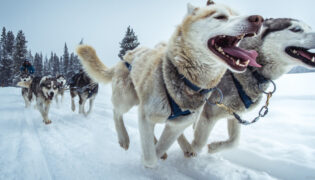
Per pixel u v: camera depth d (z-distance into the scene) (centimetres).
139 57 261
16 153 280
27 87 761
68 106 798
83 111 610
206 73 195
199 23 187
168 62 201
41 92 498
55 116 575
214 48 187
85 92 593
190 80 194
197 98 203
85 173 224
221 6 197
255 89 243
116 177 215
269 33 240
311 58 233
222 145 267
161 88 201
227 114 245
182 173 231
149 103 206
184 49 190
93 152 282
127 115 500
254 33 176
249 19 172
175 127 225
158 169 232
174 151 279
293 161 227
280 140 312
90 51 332
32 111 674
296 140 305
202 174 221
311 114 446
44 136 364
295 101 599
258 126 388
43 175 221
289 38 231
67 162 251
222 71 202
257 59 247
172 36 201
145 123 212
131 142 318
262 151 263
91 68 333
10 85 3469
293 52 236
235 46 196
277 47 237
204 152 284
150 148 210
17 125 459
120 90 284
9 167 237
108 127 410
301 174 213
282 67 245
